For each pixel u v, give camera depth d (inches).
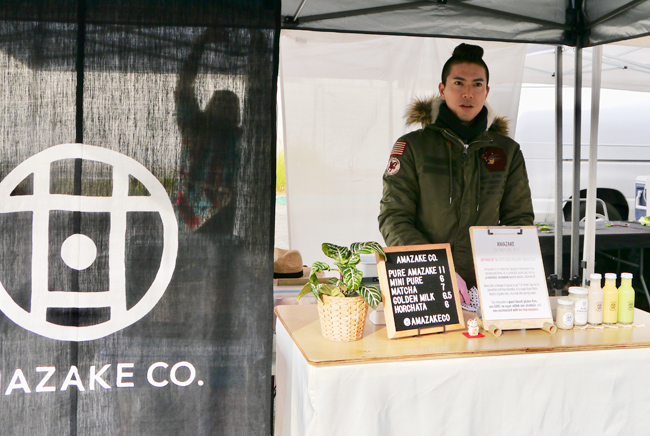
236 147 68.9
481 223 126.9
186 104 68.1
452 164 125.5
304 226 158.2
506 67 160.2
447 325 81.9
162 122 67.7
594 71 134.4
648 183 206.1
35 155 65.7
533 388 75.3
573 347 75.8
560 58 137.5
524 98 251.3
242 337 69.2
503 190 128.3
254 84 69.0
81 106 66.4
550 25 129.9
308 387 70.0
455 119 127.6
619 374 77.3
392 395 71.9
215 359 68.7
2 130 65.0
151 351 67.7
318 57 154.1
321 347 74.6
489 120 157.4
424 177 124.1
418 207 126.0
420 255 83.7
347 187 158.7
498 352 73.9
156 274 67.8
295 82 154.3
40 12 65.5
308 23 124.6
